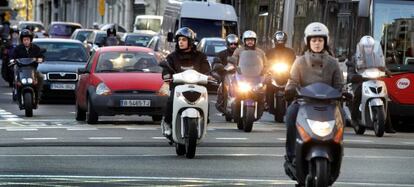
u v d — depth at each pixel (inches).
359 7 1625.2
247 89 1485.0
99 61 1620.3
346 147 1261.1
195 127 1081.4
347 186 893.2
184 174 959.6
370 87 1446.9
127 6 5502.0
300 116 792.9
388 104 1635.1
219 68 1282.0
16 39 2581.2
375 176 971.3
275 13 2266.2
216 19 3063.5
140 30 4249.5
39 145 1221.1
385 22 1676.9
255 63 1524.4
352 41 1721.2
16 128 1476.4
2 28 3745.1
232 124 1638.8
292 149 823.1
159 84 1555.1
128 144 1243.2
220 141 1304.1
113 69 1608.0
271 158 1107.3
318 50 829.2
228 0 3602.4
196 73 1108.5
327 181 770.2
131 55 1640.0
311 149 777.6
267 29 2364.7
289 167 822.5
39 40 2154.3
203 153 1154.0
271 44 2297.0
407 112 1638.8
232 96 1510.8
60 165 1019.9
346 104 1525.6
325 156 770.2
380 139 1403.8
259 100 1491.1
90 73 1601.9
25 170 976.3
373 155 1170.6
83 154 1126.4
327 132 776.3
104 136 1354.6
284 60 1702.8
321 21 1871.3
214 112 1952.5
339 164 789.2
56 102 2113.7
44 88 2022.6
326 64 824.9
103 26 4350.4
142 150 1178.0
